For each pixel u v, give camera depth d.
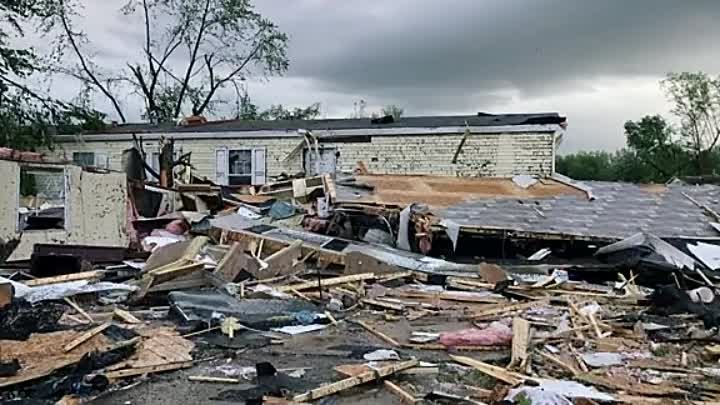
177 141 20.06
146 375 5.30
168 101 33.38
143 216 15.16
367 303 8.89
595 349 6.42
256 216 14.31
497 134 17.09
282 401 4.67
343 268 11.30
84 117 22.12
